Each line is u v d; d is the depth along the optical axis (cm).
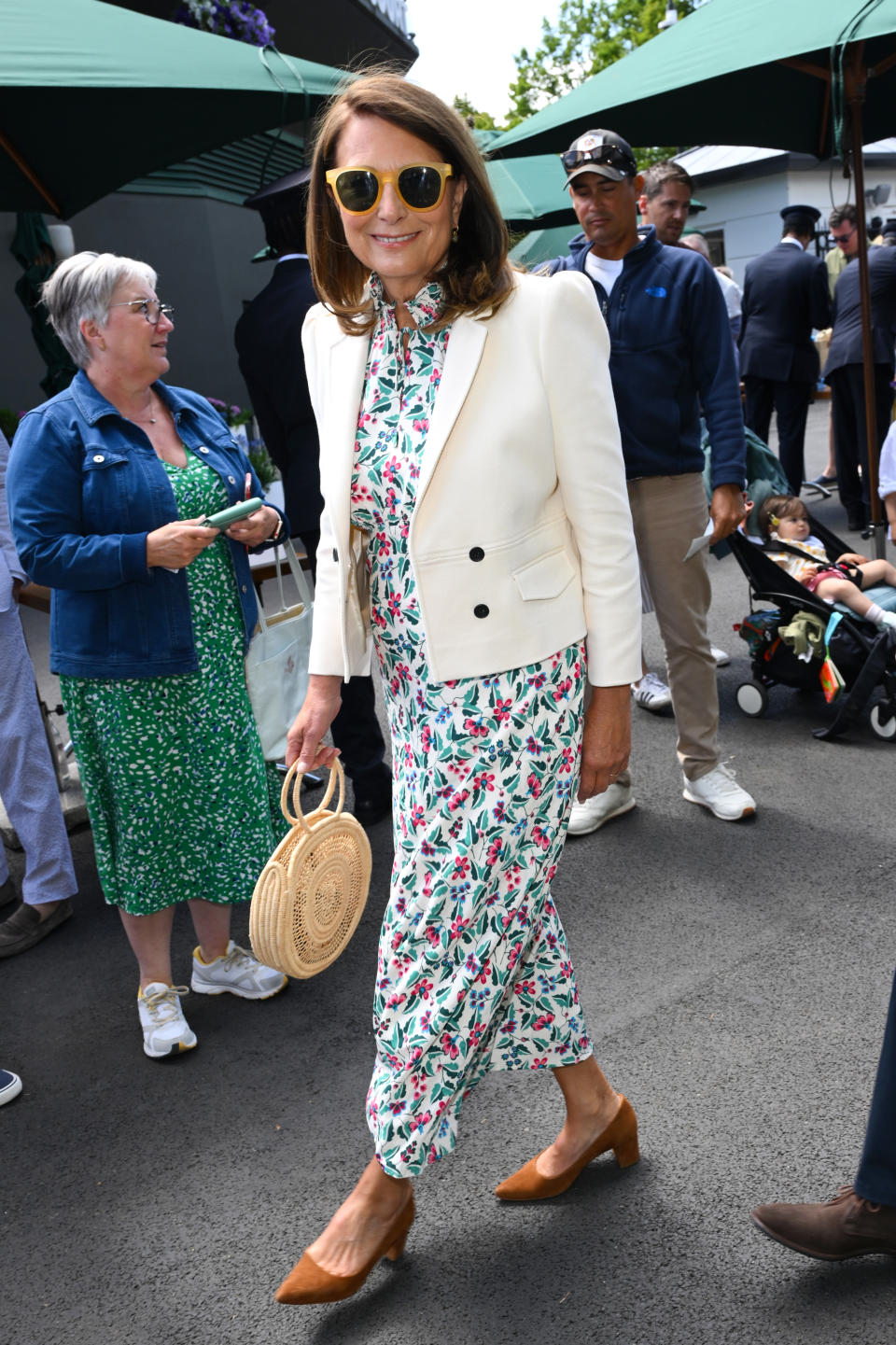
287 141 1134
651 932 335
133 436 286
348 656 209
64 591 285
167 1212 245
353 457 191
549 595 191
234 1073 294
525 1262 219
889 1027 190
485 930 196
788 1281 208
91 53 341
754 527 519
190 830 299
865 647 458
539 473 186
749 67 391
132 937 306
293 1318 212
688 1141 247
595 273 382
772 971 309
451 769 192
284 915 218
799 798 417
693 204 937
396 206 173
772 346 817
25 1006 338
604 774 205
